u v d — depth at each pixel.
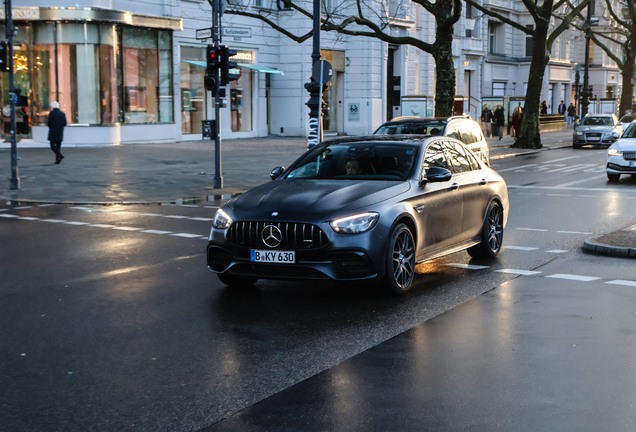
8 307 6.84
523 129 33.78
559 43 64.19
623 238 9.80
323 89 18.36
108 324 6.25
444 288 7.57
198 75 33.72
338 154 8.25
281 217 6.84
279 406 4.38
